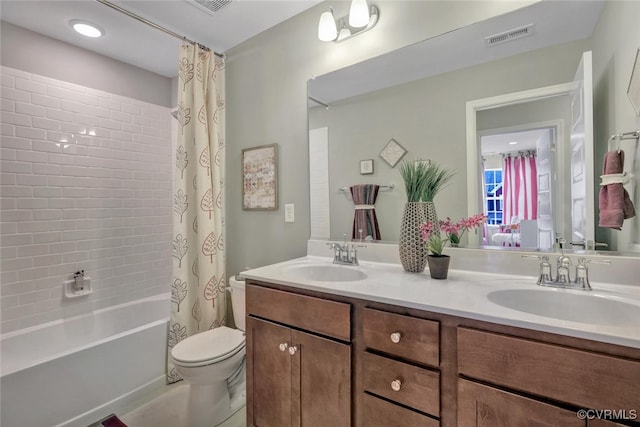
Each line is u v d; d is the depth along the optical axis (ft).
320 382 3.96
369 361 3.54
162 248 9.30
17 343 6.34
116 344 5.91
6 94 6.39
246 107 7.26
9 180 6.42
